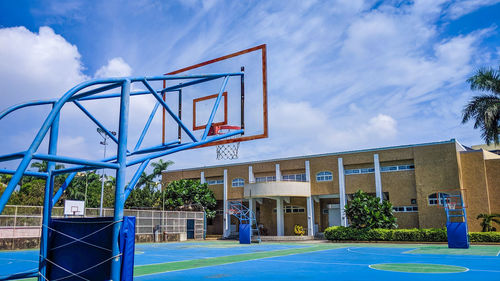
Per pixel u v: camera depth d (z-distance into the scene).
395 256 20.11
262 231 43.31
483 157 34.91
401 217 37.00
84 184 53.84
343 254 21.91
